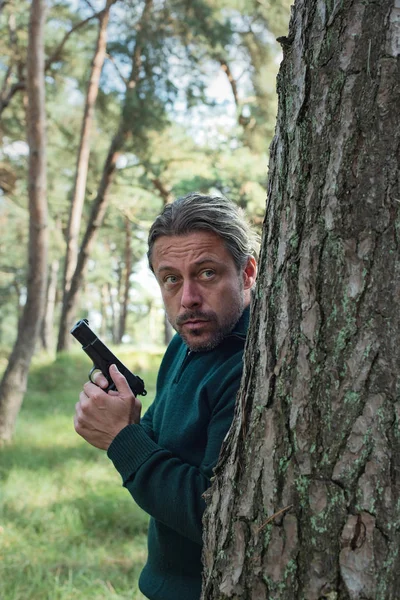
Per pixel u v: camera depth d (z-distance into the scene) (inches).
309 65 45.2
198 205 54.9
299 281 44.8
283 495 43.6
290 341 44.9
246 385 48.2
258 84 611.5
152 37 517.0
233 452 47.8
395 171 41.7
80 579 141.6
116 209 834.8
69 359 507.2
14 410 290.5
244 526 45.5
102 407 56.3
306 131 45.2
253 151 616.4
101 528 177.0
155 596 58.8
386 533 40.2
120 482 221.6
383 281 41.6
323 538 41.7
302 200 45.2
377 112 42.1
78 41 601.3
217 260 54.7
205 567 49.6
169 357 68.6
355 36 43.1
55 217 929.5
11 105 586.6
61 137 752.3
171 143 578.2
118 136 553.3
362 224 42.3
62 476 229.0
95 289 1665.8
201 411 55.8
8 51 554.6
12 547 158.7
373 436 41.0
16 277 1170.6
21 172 719.1
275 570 43.5
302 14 46.5
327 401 42.6
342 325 42.6
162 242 55.9
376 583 40.1
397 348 41.1
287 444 44.0
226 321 56.0
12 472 230.1
